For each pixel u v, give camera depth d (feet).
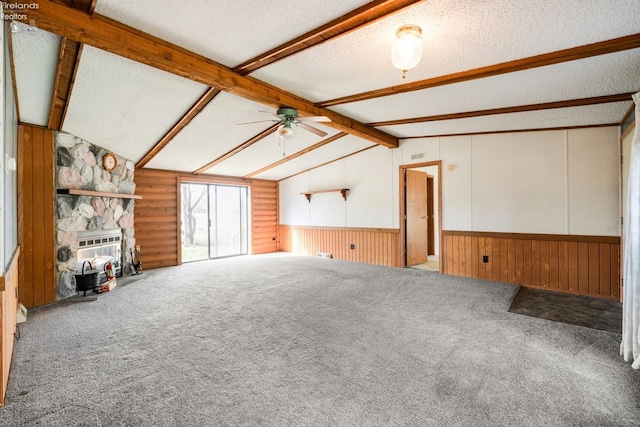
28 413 5.72
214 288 14.89
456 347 8.33
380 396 6.18
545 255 14.84
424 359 7.68
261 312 11.29
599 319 10.44
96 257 15.87
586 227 13.85
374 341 8.73
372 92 11.28
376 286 15.05
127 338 9.06
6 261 7.38
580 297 13.29
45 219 12.80
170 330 9.66
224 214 30.89
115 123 13.10
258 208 27.73
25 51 7.90
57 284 13.14
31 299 12.21
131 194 18.30
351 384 6.61
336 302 12.46
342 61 8.89
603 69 8.43
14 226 10.41
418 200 21.38
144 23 7.14
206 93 11.17
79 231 14.48
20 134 12.19
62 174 13.58
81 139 14.55
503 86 9.87
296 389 6.44
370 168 21.62
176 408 5.84
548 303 12.35
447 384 6.58
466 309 11.53
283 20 6.97
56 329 9.79
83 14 6.64
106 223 16.24
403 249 20.12
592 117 12.57
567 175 14.30
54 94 10.07
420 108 12.82
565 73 8.75
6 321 7.03
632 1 5.74
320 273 18.22
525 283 15.37
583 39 7.17
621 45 7.16
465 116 13.19
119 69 9.28
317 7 6.48
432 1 6.02
